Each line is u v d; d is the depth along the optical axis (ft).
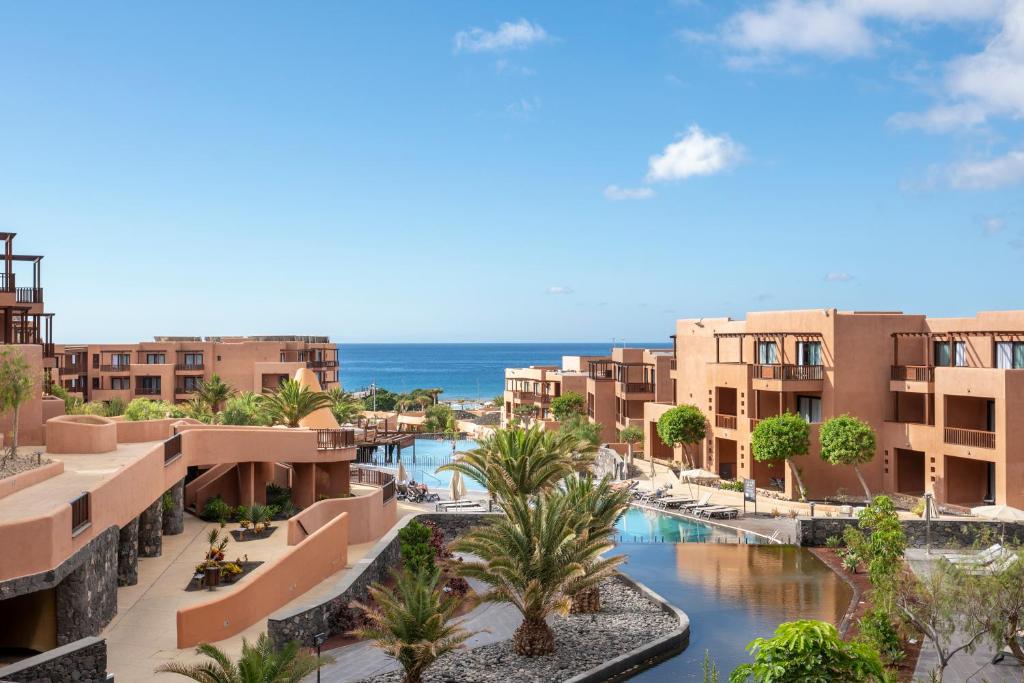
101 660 55.01
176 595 79.30
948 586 61.52
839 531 116.06
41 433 100.99
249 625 72.74
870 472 145.18
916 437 138.21
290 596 79.71
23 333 133.49
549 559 74.43
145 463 82.69
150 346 262.06
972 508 122.72
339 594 77.56
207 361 263.08
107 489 69.87
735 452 169.07
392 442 213.66
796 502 139.23
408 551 96.78
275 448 116.16
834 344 145.07
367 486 132.87
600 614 88.17
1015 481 121.19
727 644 78.33
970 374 127.24
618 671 71.87
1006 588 60.18
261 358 267.39
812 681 37.83
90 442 93.81
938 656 69.92
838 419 136.87
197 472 127.95
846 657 39.22
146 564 90.74
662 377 203.72
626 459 178.81
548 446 111.14
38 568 56.24
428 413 281.54
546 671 71.26
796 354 155.74
